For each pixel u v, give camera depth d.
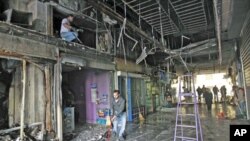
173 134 6.39
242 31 7.98
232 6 5.43
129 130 7.10
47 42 5.69
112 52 8.73
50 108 5.55
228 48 11.21
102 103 8.46
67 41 6.38
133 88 10.32
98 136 6.21
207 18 7.31
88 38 8.58
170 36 10.55
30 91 5.55
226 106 14.33
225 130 6.74
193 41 11.29
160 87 14.38
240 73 9.92
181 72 19.55
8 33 4.75
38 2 5.80
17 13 5.37
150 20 7.17
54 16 7.02
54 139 5.52
